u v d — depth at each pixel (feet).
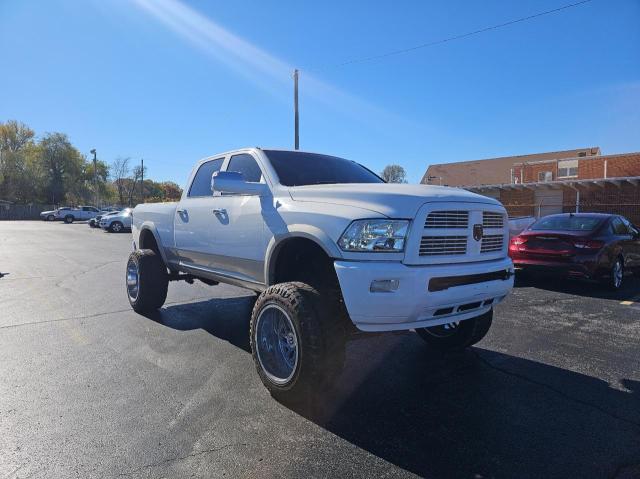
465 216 11.87
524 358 15.28
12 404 11.62
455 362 14.90
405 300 10.42
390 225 10.73
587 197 78.54
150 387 12.71
